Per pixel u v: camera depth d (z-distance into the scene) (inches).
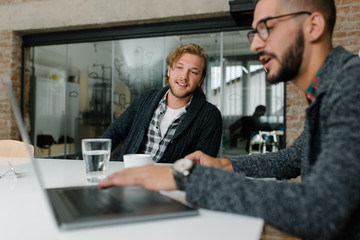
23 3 162.1
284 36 24.8
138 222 19.4
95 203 22.7
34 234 17.5
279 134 150.6
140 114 69.2
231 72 153.9
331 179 17.9
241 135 155.4
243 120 155.2
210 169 21.9
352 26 113.4
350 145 18.2
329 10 24.9
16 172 40.1
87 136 176.1
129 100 167.9
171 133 65.9
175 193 27.6
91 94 173.6
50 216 20.8
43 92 178.9
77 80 174.7
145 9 143.8
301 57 25.1
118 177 23.5
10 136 162.9
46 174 38.7
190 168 22.2
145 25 150.9
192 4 137.0
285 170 35.1
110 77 169.6
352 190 17.5
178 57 66.0
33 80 177.9
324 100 22.0
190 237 17.1
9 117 162.7
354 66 20.6
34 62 177.8
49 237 17.1
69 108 177.0
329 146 19.3
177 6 139.3
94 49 170.2
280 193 18.8
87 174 33.4
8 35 164.4
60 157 179.2
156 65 160.2
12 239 16.8
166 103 68.6
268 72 26.7
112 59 167.9
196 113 65.5
